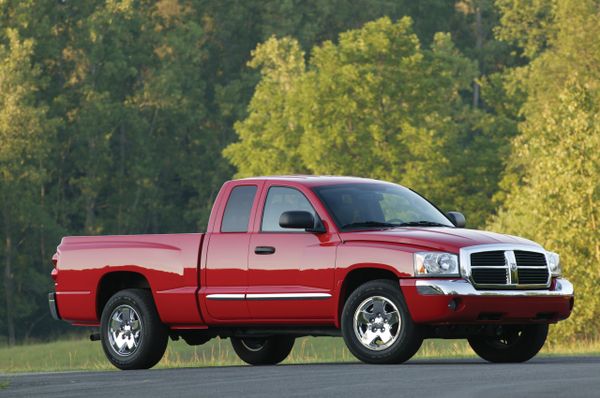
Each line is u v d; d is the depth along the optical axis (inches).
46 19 7076.8
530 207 3068.4
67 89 7263.8
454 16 7736.2
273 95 6077.8
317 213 1176.2
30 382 1026.1
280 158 5807.1
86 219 7121.1
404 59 5280.5
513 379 911.7
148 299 1267.2
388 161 5251.0
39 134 6254.9
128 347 1274.6
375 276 1157.7
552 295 1147.9
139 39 7519.7
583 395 796.6
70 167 7268.7
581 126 3021.7
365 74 5260.8
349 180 1229.1
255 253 1193.4
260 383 938.1
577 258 2910.9
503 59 7440.9
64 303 1316.4
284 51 6294.3
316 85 5334.6
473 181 5408.5
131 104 7367.1
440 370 1003.3
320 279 1154.0
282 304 1174.3
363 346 1127.0
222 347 3248.0
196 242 1232.8
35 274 6407.5
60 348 4010.8
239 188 1230.9
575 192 2928.2
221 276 1212.5
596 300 2864.2
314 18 7775.6
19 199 6264.8
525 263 1139.3
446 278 1100.5
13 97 6176.2
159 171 7416.3
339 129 5206.7
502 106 6259.8
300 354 2790.4
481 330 1158.3
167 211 7450.8
